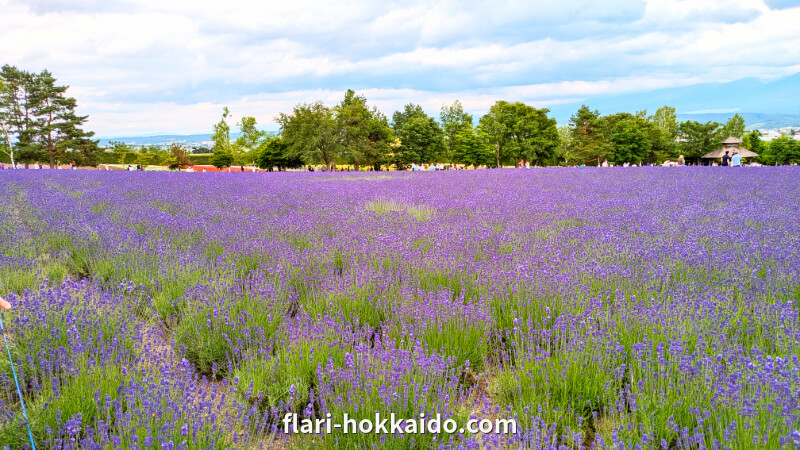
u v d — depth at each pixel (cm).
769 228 675
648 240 643
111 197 1203
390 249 601
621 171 2414
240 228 759
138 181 1872
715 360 303
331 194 1341
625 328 365
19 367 315
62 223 761
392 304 432
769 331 352
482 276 503
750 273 478
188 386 296
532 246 633
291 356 342
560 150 7375
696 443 244
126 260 586
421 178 2223
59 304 399
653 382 293
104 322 385
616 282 471
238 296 448
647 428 252
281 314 430
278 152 6594
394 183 1848
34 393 303
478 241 658
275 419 286
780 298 414
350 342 362
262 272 523
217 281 484
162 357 356
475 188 1527
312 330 372
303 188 1566
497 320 416
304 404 314
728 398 258
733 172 2042
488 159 6812
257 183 1833
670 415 261
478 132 7044
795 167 2491
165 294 483
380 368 314
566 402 290
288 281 520
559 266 518
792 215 792
